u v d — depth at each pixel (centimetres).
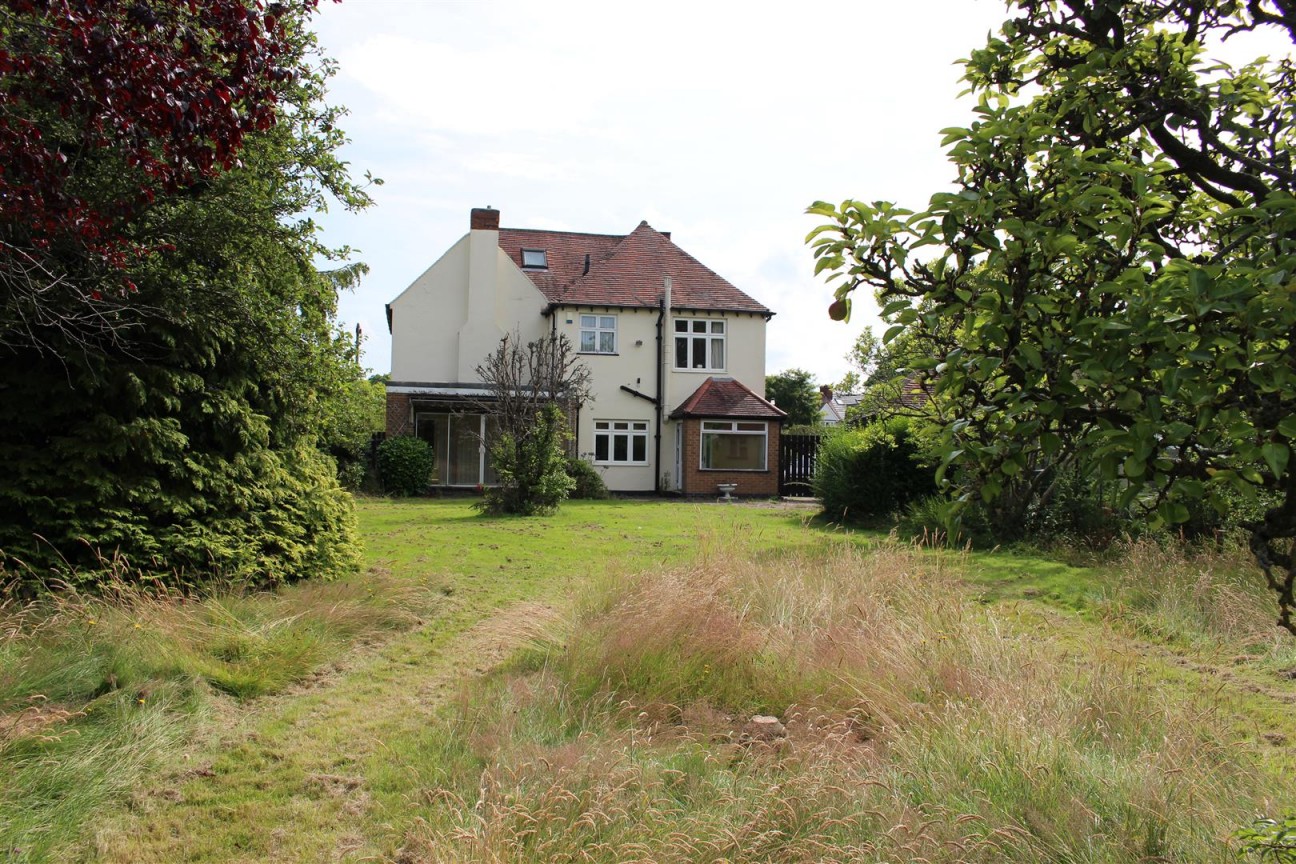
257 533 858
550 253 3175
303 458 993
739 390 2794
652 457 2823
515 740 485
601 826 379
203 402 830
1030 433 223
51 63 573
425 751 496
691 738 497
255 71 596
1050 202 227
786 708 549
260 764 487
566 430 2108
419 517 1770
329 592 827
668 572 806
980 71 315
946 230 232
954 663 567
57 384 757
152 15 541
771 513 2002
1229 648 744
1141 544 1029
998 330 224
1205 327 194
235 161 609
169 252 832
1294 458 199
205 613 688
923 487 1667
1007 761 423
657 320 2853
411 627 796
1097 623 831
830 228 250
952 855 357
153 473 795
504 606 882
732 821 391
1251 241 224
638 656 592
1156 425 195
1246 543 980
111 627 610
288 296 1027
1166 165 249
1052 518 1294
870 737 507
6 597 664
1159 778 404
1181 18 280
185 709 545
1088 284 230
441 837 375
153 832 409
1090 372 205
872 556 890
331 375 1095
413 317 2778
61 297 728
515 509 1836
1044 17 305
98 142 694
